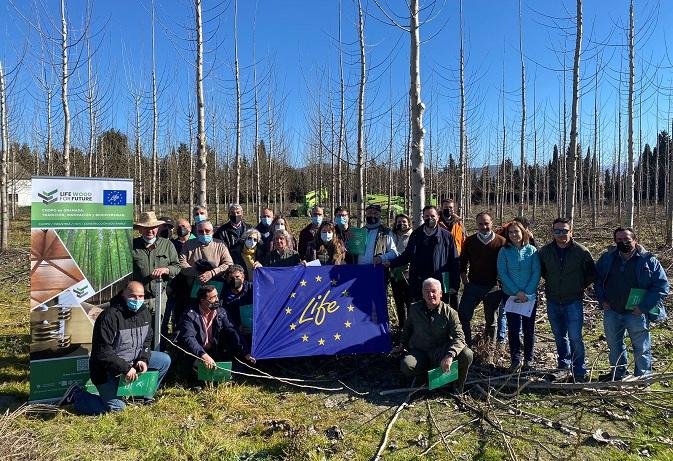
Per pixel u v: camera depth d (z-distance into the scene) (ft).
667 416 16.61
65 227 17.95
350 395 18.88
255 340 20.57
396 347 22.48
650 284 18.52
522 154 60.64
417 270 22.03
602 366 21.12
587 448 14.71
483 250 21.65
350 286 22.03
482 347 21.77
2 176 55.36
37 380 17.67
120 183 18.74
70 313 18.07
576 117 40.34
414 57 26.61
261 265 23.29
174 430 15.83
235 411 17.33
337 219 24.95
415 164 26.55
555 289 19.74
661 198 124.26
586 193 136.87
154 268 20.56
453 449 14.74
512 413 16.97
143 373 17.51
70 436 15.24
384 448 14.79
